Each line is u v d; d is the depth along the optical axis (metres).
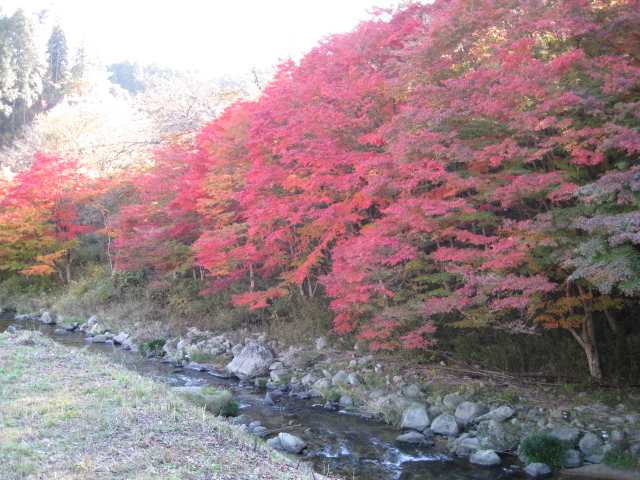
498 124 11.09
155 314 21.39
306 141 13.41
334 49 15.65
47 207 24.92
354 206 13.48
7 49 55.66
